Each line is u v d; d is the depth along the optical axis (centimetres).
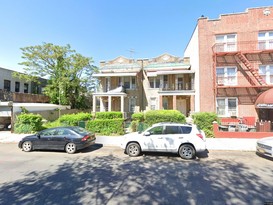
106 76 2462
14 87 2678
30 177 609
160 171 665
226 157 866
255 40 1759
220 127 1416
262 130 1298
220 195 474
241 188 517
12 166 731
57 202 441
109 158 855
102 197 465
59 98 2734
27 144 1009
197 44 1967
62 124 1565
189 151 837
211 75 1856
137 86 2462
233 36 1825
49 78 2945
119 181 570
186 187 524
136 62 2611
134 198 459
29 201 447
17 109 1823
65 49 2819
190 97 2239
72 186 534
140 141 891
